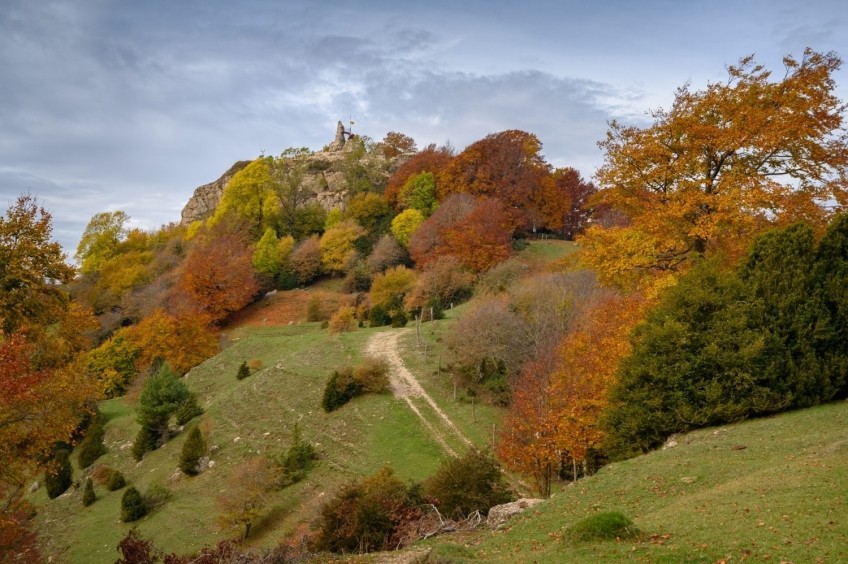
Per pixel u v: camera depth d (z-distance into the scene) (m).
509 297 50.66
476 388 44.22
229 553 16.08
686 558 10.51
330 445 39.28
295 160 132.50
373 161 127.50
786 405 19.91
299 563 13.02
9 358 21.75
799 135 22.89
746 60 25.59
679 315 22.17
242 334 75.94
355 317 70.88
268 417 45.53
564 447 24.94
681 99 26.47
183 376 63.94
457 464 22.81
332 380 44.59
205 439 44.56
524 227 87.25
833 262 21.16
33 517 40.16
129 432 51.81
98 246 106.56
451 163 91.31
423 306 64.00
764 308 21.00
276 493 35.28
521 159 88.94
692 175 25.89
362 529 19.25
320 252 94.25
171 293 80.25
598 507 15.72
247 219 105.12
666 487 15.81
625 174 26.92
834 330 20.27
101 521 37.50
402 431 39.16
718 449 17.66
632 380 22.17
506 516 17.77
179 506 36.72
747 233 24.89
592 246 28.05
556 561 11.62
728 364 20.64
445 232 74.50
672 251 26.86
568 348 28.91
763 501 12.55
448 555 13.39
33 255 27.83
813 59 24.58
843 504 11.39
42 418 24.16
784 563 9.62
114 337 68.94
